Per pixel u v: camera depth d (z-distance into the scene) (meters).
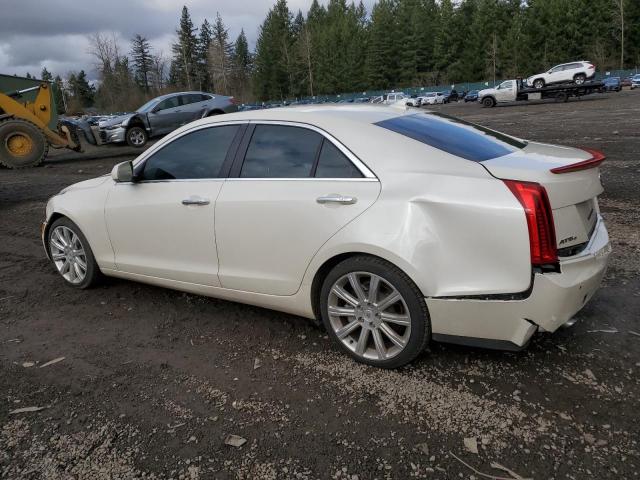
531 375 2.99
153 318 4.04
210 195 3.60
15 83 14.73
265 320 3.91
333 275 3.14
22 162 14.35
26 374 3.26
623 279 4.29
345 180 3.07
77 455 2.50
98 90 79.19
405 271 2.83
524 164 2.89
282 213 3.24
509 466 2.32
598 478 2.22
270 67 98.19
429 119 3.57
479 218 2.68
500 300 2.69
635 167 9.12
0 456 2.51
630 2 72.69
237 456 2.46
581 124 17.53
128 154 17.53
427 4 101.75
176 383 3.10
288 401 2.87
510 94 38.66
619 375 2.94
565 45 76.06
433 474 2.29
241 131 3.61
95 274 4.57
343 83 94.69
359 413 2.74
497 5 84.31
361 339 3.15
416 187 2.85
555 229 2.67
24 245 6.42
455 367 3.12
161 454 2.49
